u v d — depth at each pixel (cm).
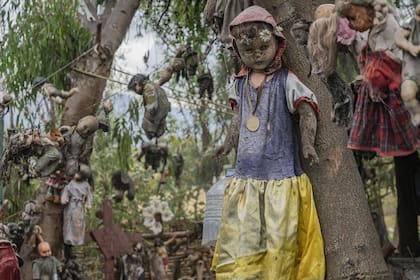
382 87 304
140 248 958
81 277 830
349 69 429
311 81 387
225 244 370
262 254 361
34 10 845
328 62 325
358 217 374
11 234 704
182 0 770
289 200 363
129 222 1186
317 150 382
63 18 833
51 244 809
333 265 369
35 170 650
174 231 1133
